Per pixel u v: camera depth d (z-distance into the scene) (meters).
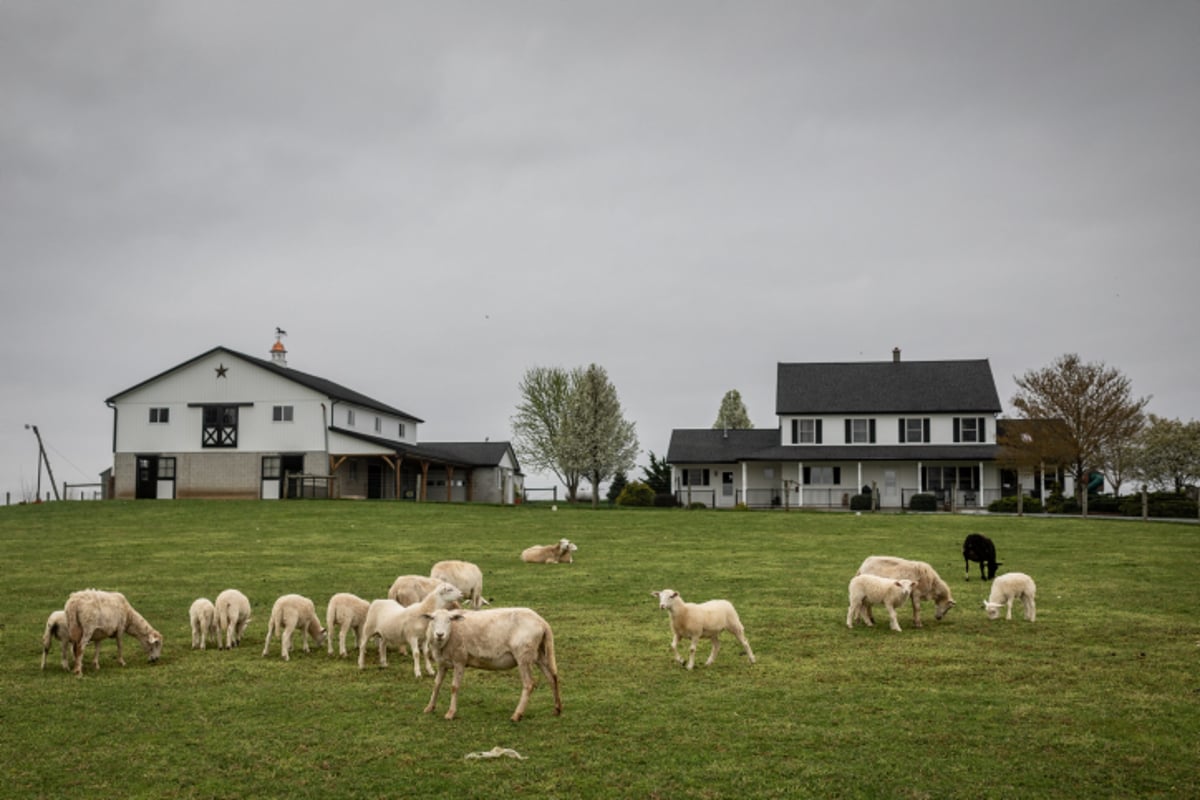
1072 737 11.51
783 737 11.50
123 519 41.09
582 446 74.19
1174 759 10.77
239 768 10.43
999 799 9.63
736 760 10.70
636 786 9.91
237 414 60.50
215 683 14.09
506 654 12.13
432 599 14.33
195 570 26.06
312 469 59.41
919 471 61.81
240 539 33.59
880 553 29.94
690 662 14.88
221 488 60.25
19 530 37.03
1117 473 73.12
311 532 35.88
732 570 26.12
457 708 12.70
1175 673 14.62
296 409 60.06
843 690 13.66
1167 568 26.64
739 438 69.50
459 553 29.84
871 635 17.53
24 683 14.10
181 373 61.41
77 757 10.80
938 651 16.16
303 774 10.24
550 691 13.63
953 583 24.12
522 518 41.78
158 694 13.45
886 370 67.12
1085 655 15.85
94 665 15.27
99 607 14.83
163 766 10.51
